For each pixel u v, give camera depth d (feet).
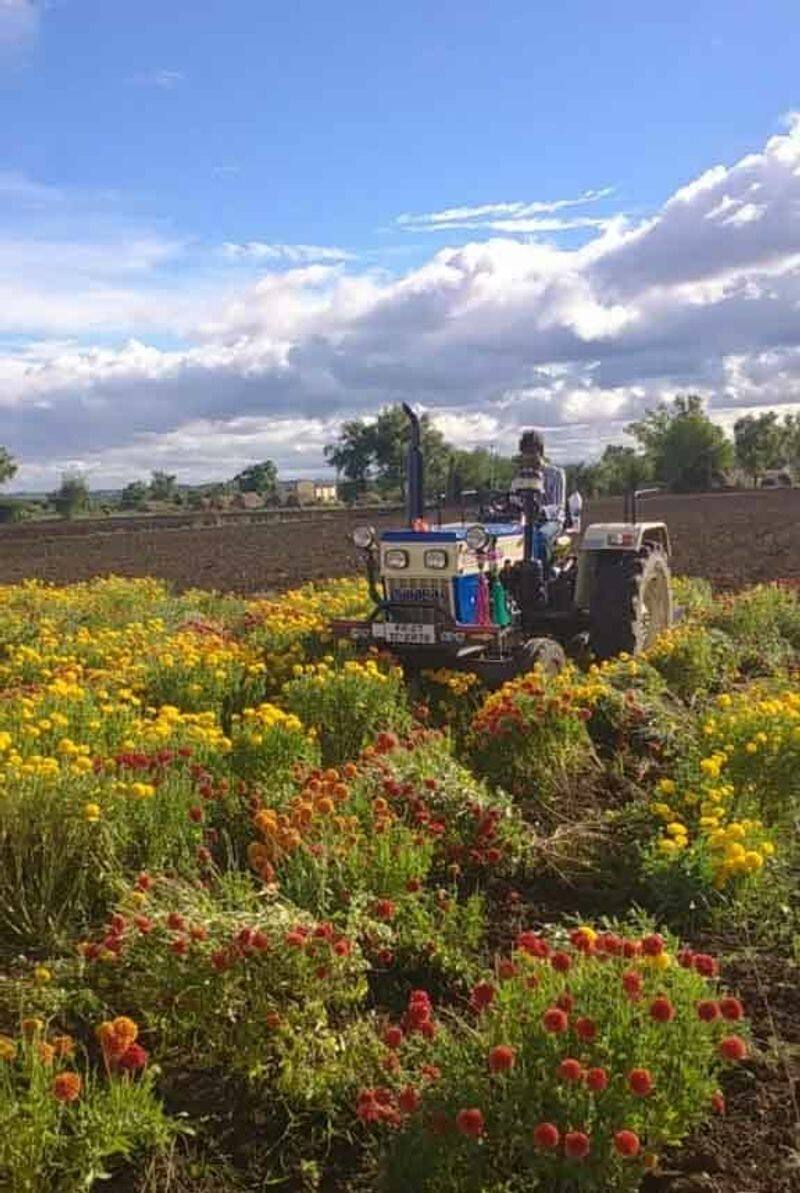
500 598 27.71
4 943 13.98
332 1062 11.25
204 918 12.14
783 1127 10.91
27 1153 8.91
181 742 18.07
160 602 43.39
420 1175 9.30
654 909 15.79
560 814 19.45
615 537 30.50
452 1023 12.56
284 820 15.03
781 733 18.79
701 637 29.45
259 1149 10.70
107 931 12.57
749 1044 12.09
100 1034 9.84
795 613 37.78
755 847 15.80
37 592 45.98
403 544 27.04
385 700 22.33
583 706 22.72
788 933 14.83
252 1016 11.46
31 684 25.53
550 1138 8.53
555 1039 9.50
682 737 22.53
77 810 14.90
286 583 67.67
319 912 13.78
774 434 285.02
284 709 22.61
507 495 30.71
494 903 16.02
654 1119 9.40
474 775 20.42
